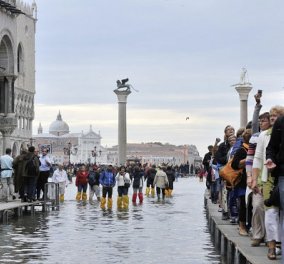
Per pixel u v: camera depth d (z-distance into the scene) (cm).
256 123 2275
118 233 3178
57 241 2834
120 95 12188
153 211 4725
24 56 14112
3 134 5750
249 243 2114
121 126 12181
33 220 3862
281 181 1630
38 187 4538
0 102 5738
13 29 5750
